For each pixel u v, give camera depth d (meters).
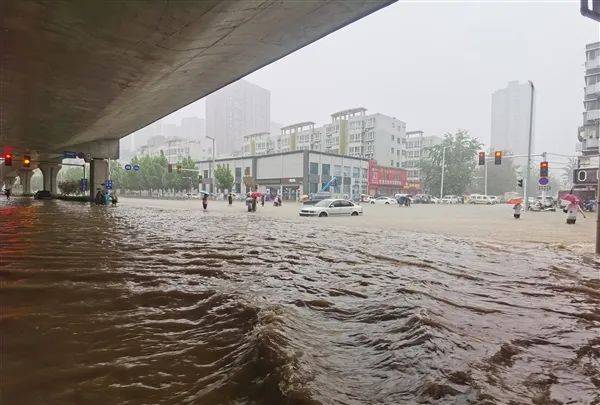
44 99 16.77
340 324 4.10
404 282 6.25
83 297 5.05
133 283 5.81
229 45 11.31
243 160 76.81
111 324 4.07
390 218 24.09
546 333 3.97
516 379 2.89
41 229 13.27
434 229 16.28
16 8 8.94
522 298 5.42
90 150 33.22
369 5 9.34
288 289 5.64
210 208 34.28
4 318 4.22
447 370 2.98
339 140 90.44
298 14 9.59
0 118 20.53
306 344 3.45
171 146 112.69
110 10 9.00
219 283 5.91
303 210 26.09
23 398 2.63
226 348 3.45
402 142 95.25
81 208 27.31
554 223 20.44
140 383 2.82
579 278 6.82
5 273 6.39
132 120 22.47
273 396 2.55
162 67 12.79
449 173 82.25
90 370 3.03
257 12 9.28
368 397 2.53
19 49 11.29
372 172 78.25
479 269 7.54
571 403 2.55
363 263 7.99
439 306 4.83
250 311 4.43
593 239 12.94
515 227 17.66
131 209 27.66
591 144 48.31
